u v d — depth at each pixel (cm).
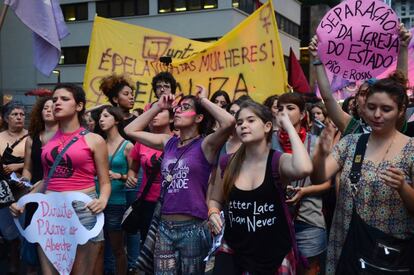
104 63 838
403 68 408
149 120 411
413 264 271
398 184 256
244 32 766
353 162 285
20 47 3350
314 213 391
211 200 337
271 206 303
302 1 5009
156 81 556
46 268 393
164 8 3141
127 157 514
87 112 575
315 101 712
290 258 306
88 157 389
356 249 275
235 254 314
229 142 434
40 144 441
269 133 318
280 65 739
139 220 439
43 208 386
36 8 721
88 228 383
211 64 779
